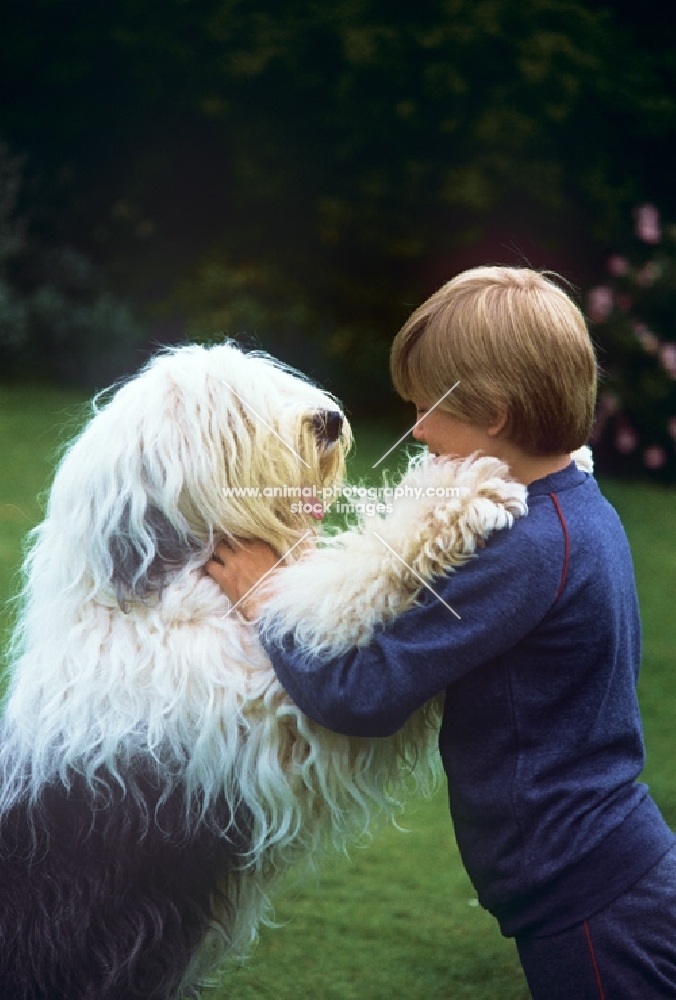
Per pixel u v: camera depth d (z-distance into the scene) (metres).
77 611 2.18
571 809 1.92
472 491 1.94
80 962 2.08
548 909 1.92
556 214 11.34
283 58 10.88
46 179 12.12
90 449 2.19
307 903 3.46
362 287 11.88
